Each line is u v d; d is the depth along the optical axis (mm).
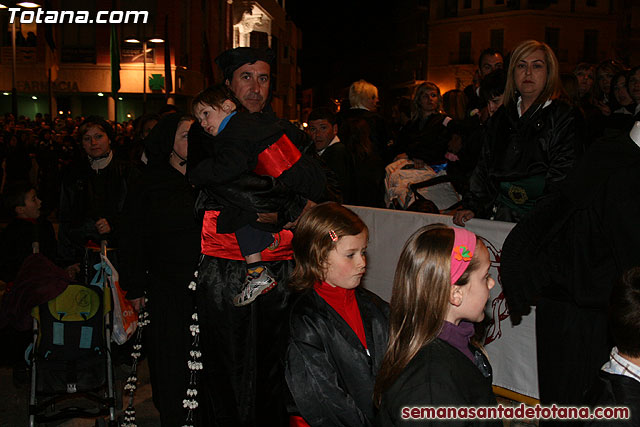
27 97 29922
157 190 3834
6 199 4738
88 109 29672
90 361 3943
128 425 4051
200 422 3621
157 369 3826
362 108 6906
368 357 2652
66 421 4520
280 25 43312
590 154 2912
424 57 50562
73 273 5086
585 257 2938
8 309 3883
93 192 5074
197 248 3793
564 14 44281
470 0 47062
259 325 3391
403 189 5812
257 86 3480
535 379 3592
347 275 2600
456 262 2059
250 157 3027
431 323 2068
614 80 5453
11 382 5156
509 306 3217
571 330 3025
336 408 2600
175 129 3771
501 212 3854
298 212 3170
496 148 3830
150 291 3857
